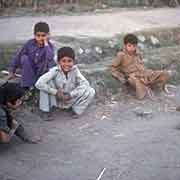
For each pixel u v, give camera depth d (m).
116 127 4.23
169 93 5.17
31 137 3.89
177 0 9.13
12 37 5.91
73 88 4.51
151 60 5.74
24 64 4.56
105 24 6.96
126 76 5.09
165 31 6.63
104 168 3.42
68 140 3.93
